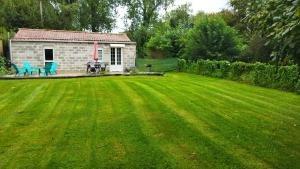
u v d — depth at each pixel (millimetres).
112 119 6637
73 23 34812
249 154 4625
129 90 11000
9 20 28516
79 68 21469
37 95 9750
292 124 6418
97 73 19297
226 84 14102
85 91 10703
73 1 36469
